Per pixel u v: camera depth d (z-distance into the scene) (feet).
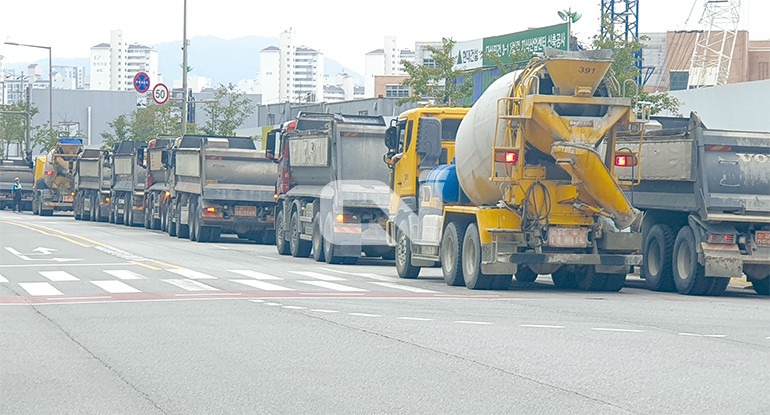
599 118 114.93
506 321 88.84
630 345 74.64
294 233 179.63
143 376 62.64
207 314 93.15
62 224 302.04
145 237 235.61
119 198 306.76
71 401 55.52
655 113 232.94
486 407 53.42
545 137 115.34
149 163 275.80
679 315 95.55
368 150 164.14
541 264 116.57
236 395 56.80
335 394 56.90
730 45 462.60
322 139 167.02
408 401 54.95
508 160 115.14
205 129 442.09
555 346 74.02
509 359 68.39
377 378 61.62
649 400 55.11
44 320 89.25
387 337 78.43
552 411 52.42
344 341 76.43
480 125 120.06
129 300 105.29
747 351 72.02
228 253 185.06
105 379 61.77
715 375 62.54
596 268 117.80
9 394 57.41
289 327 84.23
